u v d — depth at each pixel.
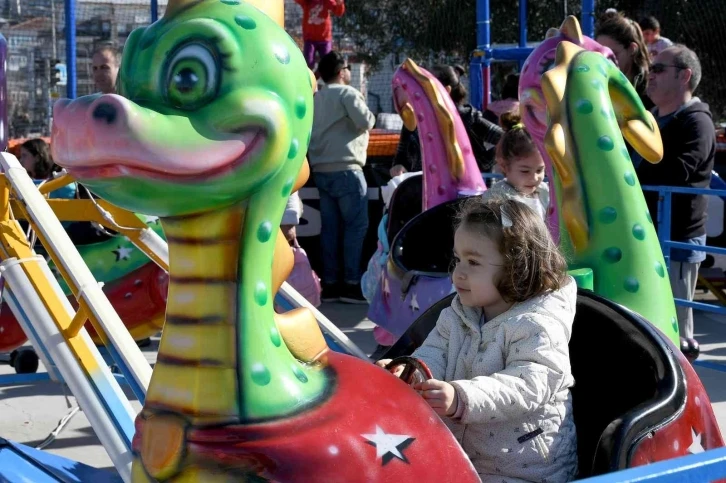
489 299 2.02
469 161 4.38
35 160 5.72
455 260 2.28
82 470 2.19
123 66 1.51
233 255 1.52
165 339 1.55
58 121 1.42
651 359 2.10
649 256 2.56
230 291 1.52
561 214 2.65
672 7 13.45
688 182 4.58
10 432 3.90
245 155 1.45
